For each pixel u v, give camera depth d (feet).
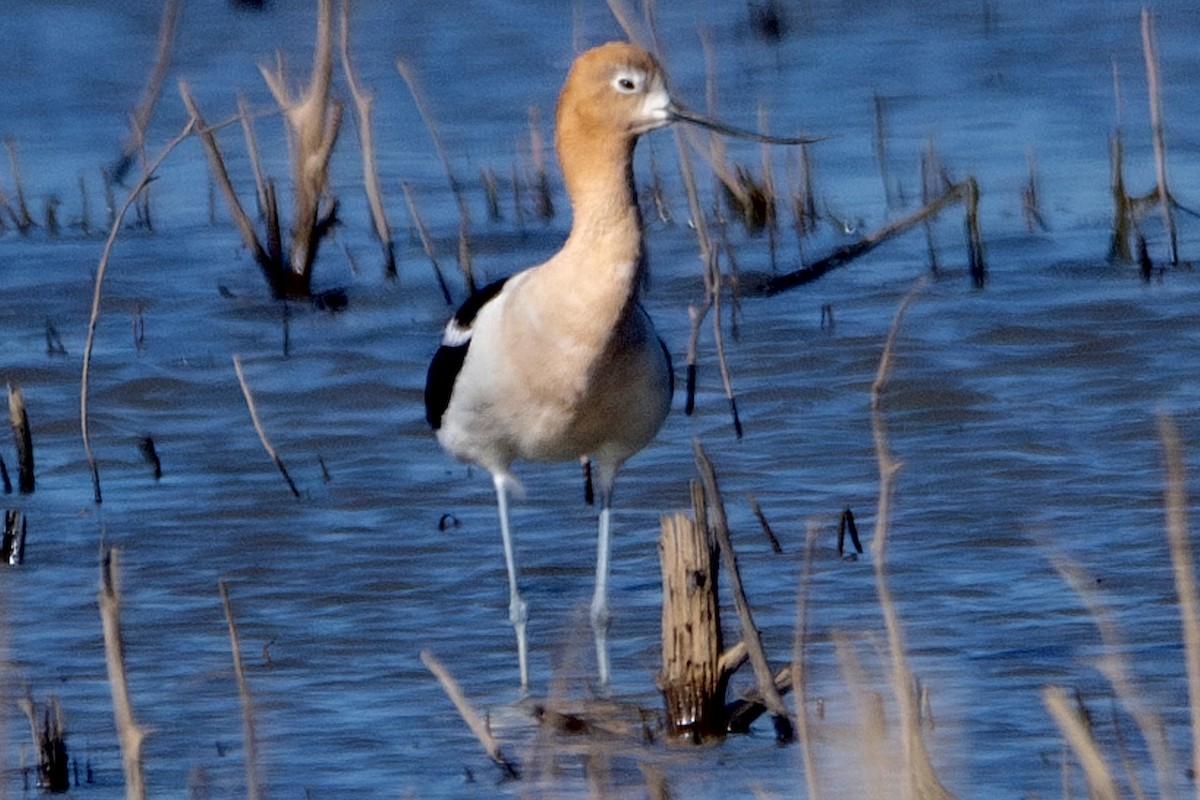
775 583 35.09
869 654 31.48
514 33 90.43
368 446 44.86
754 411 46.16
